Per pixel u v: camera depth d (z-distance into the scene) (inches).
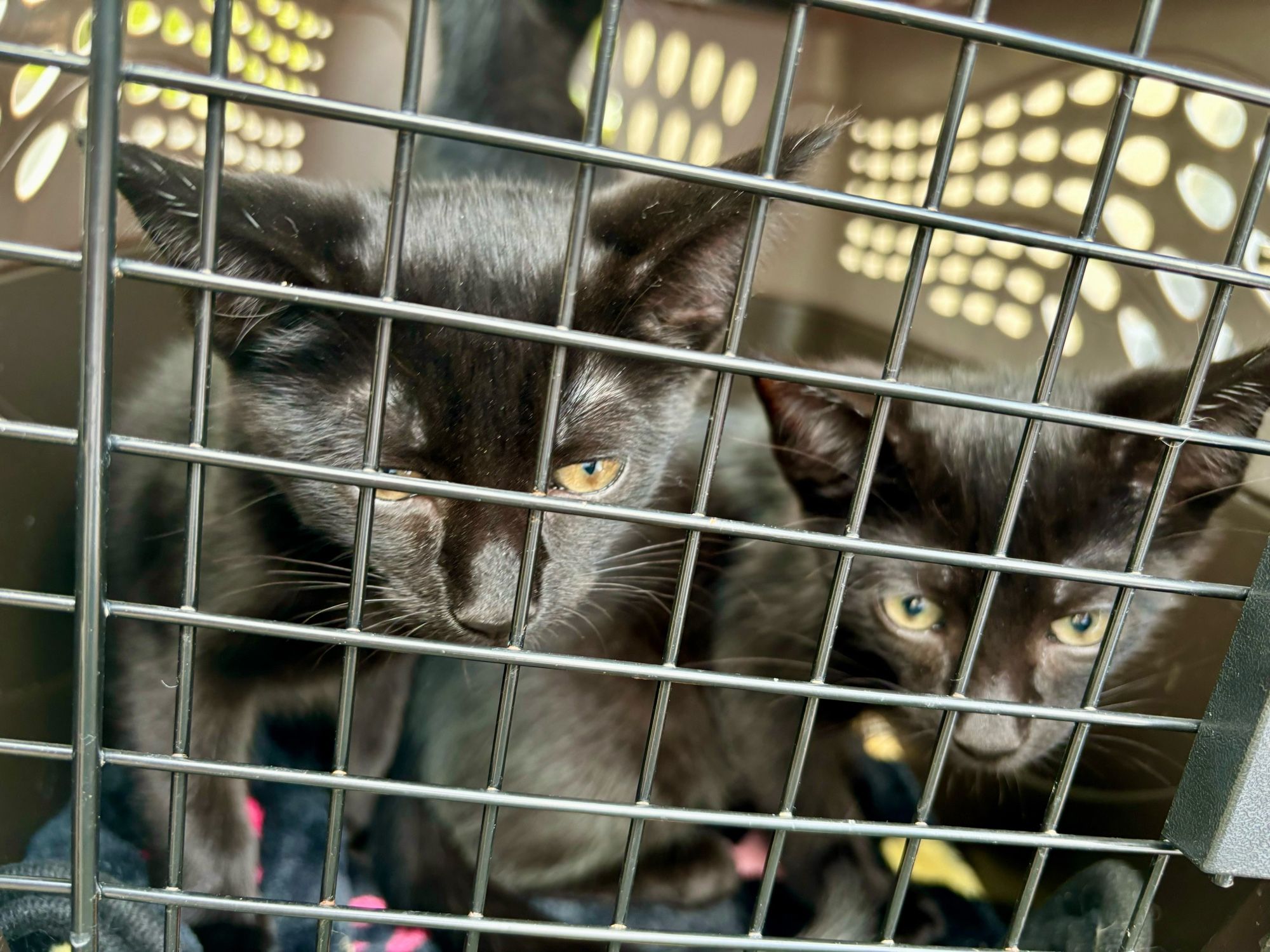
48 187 12.7
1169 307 15.8
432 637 12.8
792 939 7.1
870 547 6.2
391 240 5.3
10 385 12.2
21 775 11.7
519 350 11.3
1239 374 10.3
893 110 19.7
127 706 11.9
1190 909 9.9
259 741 13.6
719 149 20.0
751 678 6.4
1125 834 12.9
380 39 19.2
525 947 12.8
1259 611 6.7
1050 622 12.6
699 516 6.0
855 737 14.1
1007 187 18.6
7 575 11.8
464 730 13.8
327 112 5.0
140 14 14.6
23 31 12.2
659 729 6.5
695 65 20.4
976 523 12.4
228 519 12.2
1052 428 12.6
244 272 9.6
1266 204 14.1
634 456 13.2
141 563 12.1
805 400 12.8
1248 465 11.8
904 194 19.7
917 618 13.2
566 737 13.6
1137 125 16.3
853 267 20.1
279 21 17.6
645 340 12.1
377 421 5.7
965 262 19.4
